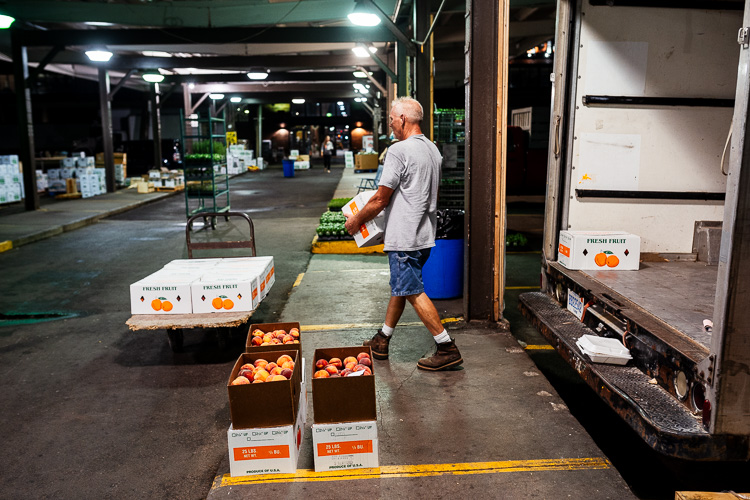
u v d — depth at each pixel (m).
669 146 4.26
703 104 4.18
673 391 2.72
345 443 2.92
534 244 10.04
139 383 4.43
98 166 23.55
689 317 3.13
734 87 4.20
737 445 2.39
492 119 4.91
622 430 3.72
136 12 13.09
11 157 16.88
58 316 6.32
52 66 21.19
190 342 5.36
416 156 3.85
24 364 4.89
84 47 17.69
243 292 4.70
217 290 4.68
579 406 4.06
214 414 3.88
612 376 2.97
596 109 4.20
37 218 13.46
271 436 2.89
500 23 4.75
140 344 5.36
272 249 9.86
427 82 10.09
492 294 5.20
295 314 5.87
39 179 19.11
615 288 3.70
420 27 9.98
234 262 5.58
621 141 4.24
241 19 13.16
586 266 4.18
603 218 4.36
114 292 7.30
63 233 12.16
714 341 2.36
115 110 40.62
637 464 3.30
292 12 12.79
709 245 4.32
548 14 14.10
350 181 23.55
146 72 23.33
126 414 3.90
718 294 2.34
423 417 3.51
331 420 2.90
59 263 9.12
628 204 4.35
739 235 2.25
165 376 4.56
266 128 48.66
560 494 2.73
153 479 3.12
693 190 4.33
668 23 4.09
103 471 3.20
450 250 6.09
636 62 4.13
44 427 3.73
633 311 3.24
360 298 6.42
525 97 27.22
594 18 4.06
